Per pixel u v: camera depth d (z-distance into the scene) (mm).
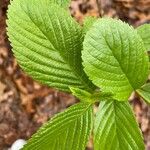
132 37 384
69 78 407
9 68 1422
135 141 392
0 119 1359
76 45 402
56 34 400
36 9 397
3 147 1325
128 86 398
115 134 395
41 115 1391
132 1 1613
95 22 383
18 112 1384
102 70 385
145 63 392
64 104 1404
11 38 398
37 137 386
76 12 1554
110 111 402
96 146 392
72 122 395
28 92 1417
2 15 826
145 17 1597
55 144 387
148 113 1385
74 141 390
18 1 399
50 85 405
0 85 1401
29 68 401
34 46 400
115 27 383
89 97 396
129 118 399
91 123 397
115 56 385
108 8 1573
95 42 381
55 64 404
